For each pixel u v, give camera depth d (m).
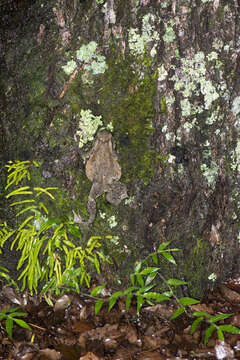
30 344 2.07
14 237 2.37
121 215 2.30
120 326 2.19
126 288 2.37
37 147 2.24
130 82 2.12
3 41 2.17
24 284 2.33
